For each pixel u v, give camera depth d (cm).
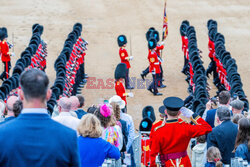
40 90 938
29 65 4375
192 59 4572
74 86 4609
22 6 7619
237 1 8144
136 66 5644
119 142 1953
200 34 6806
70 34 4772
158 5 7925
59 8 7625
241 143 1827
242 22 7281
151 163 1744
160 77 4981
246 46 6356
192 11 7681
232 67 4422
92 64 5734
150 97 4734
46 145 913
